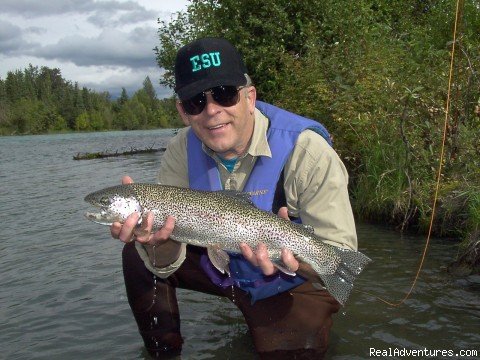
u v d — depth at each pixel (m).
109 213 1.07
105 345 1.27
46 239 2.37
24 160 8.41
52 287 1.69
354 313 1.36
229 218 1.04
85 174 5.49
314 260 1.02
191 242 1.07
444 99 2.27
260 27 3.96
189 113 1.06
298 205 1.10
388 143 2.39
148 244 1.08
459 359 1.11
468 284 1.51
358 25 3.31
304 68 3.19
